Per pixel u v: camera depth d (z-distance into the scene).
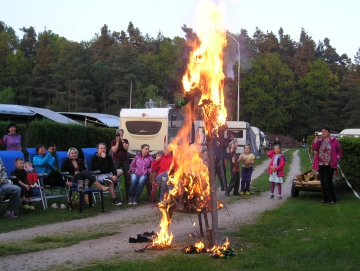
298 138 81.38
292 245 6.69
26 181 9.91
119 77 66.31
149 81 74.31
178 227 8.23
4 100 62.12
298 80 82.44
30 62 75.00
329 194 11.23
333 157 11.09
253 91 67.88
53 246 6.82
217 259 5.93
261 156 37.78
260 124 70.31
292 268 5.51
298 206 10.58
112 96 64.38
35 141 19.98
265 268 5.53
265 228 8.02
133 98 64.62
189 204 6.59
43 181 10.35
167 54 77.62
